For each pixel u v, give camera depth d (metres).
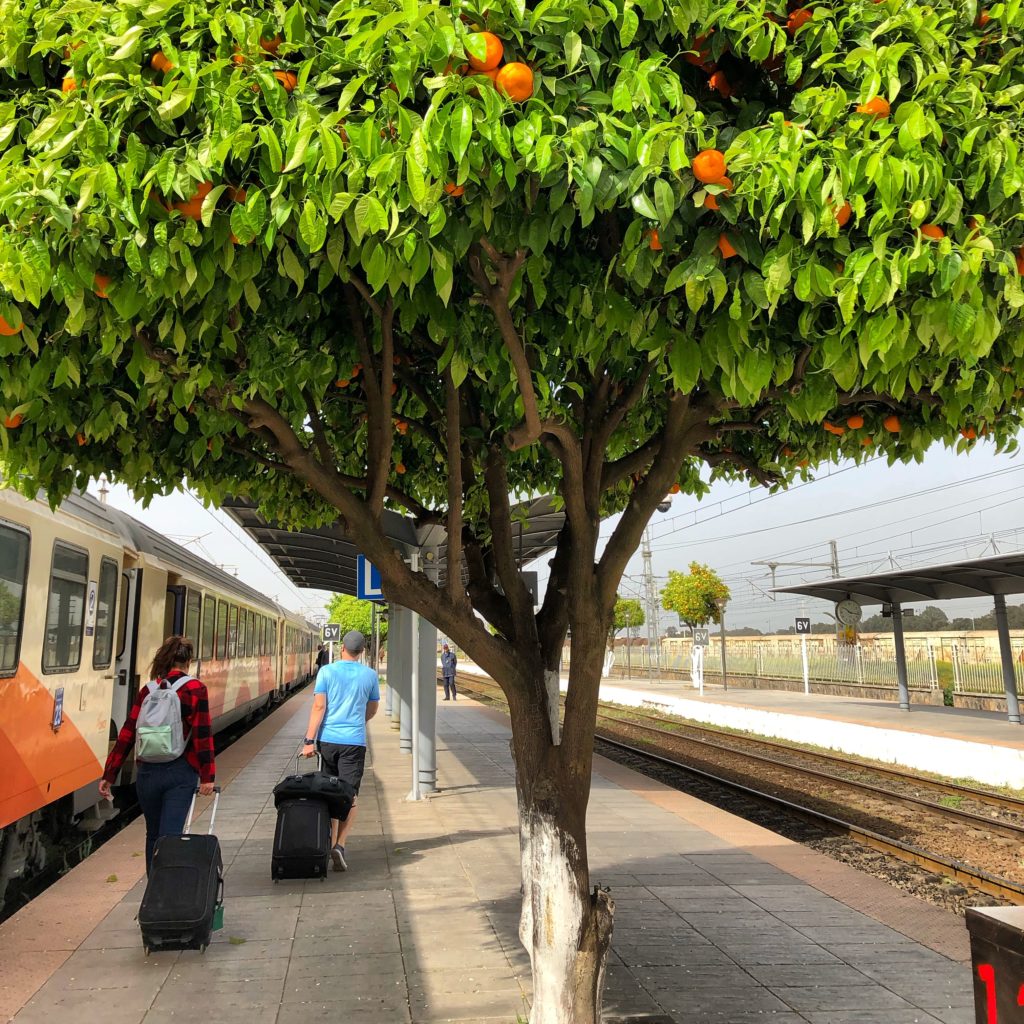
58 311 2.96
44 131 2.48
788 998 4.75
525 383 3.18
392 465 5.74
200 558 16.98
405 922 5.98
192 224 2.53
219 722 17.59
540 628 4.37
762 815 12.40
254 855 7.86
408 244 2.40
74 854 9.60
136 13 2.61
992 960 2.47
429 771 11.26
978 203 2.83
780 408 4.29
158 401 3.77
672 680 48.19
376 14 2.36
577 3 2.56
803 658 32.69
